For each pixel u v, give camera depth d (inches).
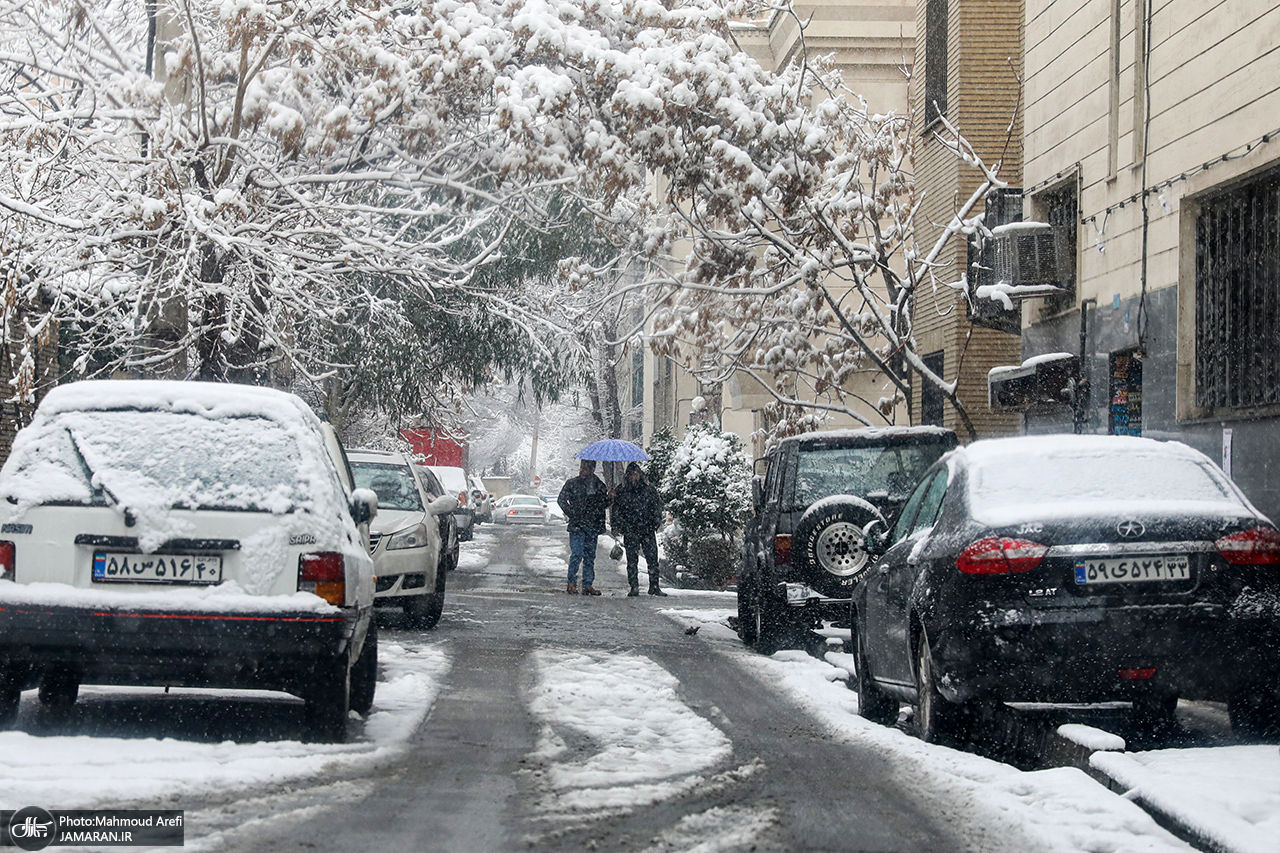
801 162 808.9
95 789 319.6
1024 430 976.3
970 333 992.9
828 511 695.1
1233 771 351.3
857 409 1567.4
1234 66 661.3
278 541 401.4
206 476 406.6
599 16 790.5
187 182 759.1
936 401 1201.4
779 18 1647.4
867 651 513.3
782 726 471.8
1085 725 445.7
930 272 987.9
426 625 806.5
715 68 773.3
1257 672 391.9
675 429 2620.6
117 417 414.6
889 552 505.7
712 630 870.4
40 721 433.7
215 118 770.8
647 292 1134.4
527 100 726.5
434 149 804.0
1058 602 393.1
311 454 420.2
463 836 293.9
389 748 401.7
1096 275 832.3
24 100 751.7
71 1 741.9
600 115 777.6
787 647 753.6
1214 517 401.7
